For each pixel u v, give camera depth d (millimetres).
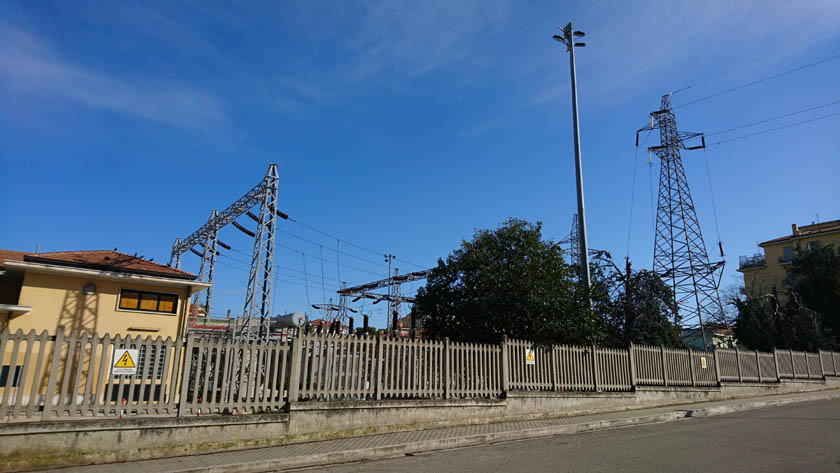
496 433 11477
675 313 29891
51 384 7988
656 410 16422
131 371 8781
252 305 27141
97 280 18875
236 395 10008
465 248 17953
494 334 16422
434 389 12617
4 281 19672
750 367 23422
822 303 37219
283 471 8344
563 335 16219
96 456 8078
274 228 28500
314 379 10812
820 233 52531
